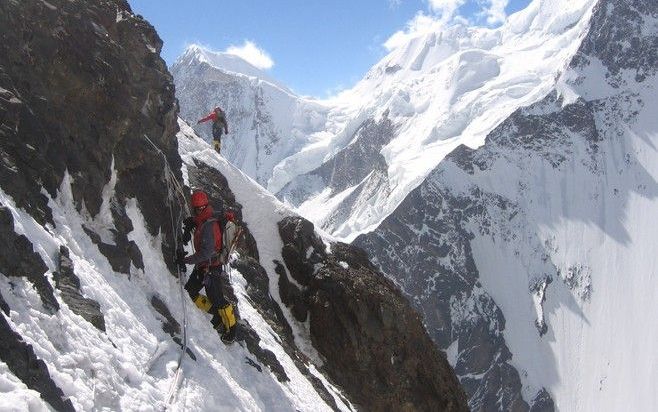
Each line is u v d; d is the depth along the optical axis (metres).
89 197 10.79
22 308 7.04
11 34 10.71
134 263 11.05
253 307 18.48
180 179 15.34
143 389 8.16
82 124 11.41
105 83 12.12
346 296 22.02
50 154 10.10
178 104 15.70
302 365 17.42
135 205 12.27
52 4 11.88
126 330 9.01
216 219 11.59
